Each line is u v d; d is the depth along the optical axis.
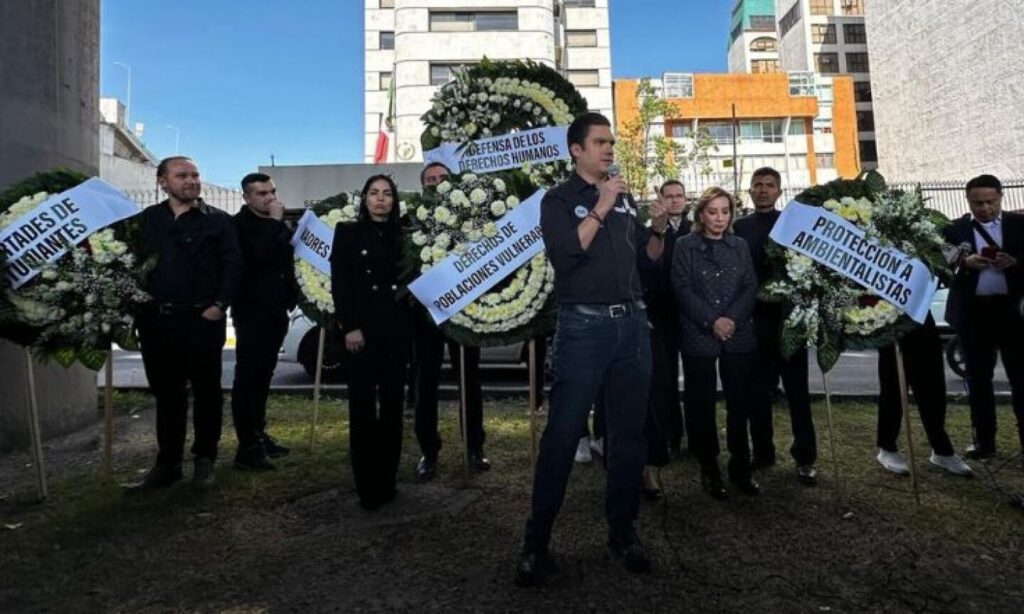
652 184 28.83
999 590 2.77
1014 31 33.03
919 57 39.62
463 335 3.98
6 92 5.21
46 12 5.49
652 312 4.25
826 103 50.94
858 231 3.75
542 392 6.34
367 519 3.65
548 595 2.77
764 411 4.46
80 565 3.12
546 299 3.96
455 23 37.75
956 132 37.00
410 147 35.31
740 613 2.61
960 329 4.68
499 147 4.85
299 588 2.87
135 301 4.06
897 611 2.61
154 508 3.83
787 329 3.87
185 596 2.82
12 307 3.88
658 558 3.11
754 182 4.45
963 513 3.60
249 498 4.00
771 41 74.50
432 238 4.00
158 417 4.20
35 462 4.02
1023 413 4.29
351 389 3.79
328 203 5.20
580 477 4.37
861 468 4.45
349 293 3.82
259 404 4.79
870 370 9.46
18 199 4.04
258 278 4.70
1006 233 4.42
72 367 5.79
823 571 2.96
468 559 3.14
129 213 4.15
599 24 45.59
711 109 49.72
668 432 4.07
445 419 6.21
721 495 3.88
